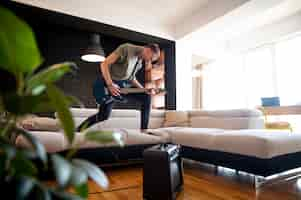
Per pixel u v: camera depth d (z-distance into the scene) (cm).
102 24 371
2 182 32
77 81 410
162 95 443
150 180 129
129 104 436
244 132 164
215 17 355
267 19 439
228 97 585
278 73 475
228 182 161
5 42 35
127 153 199
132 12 396
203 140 180
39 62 38
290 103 448
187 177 176
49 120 188
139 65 241
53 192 33
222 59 596
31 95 36
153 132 222
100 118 222
